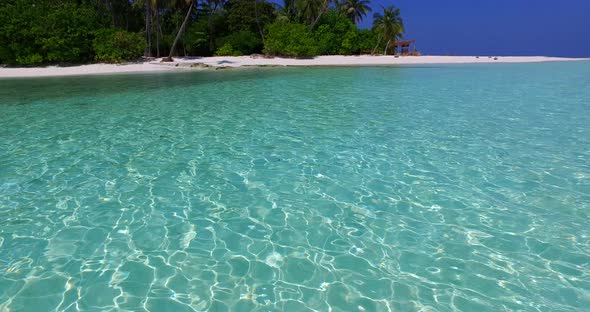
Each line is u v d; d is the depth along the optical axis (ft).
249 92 47.47
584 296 10.09
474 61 135.33
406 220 14.15
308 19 146.82
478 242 12.67
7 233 13.19
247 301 9.91
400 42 187.62
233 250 12.26
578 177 18.04
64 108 36.06
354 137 25.07
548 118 31.01
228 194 16.43
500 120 30.25
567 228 13.51
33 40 80.28
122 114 33.27
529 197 15.96
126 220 14.16
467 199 15.81
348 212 14.79
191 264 11.48
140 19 125.80
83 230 13.42
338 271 11.18
